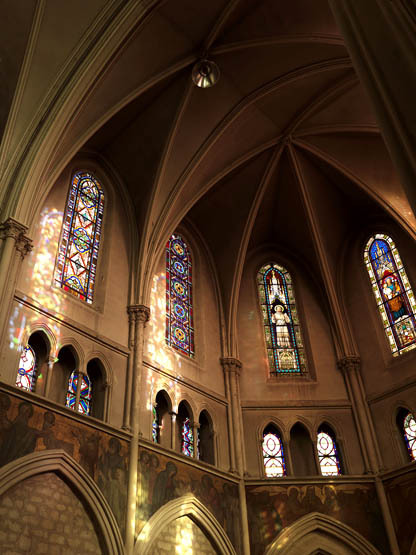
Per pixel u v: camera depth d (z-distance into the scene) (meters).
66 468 12.02
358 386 18.59
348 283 20.66
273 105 18.31
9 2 14.63
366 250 20.83
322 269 20.47
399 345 18.47
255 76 17.41
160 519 13.46
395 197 19.06
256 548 15.42
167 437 15.47
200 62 16.48
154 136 17.66
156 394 15.56
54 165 14.78
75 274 15.32
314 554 15.61
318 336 20.05
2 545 10.28
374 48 6.04
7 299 12.27
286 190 20.72
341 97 17.95
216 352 18.95
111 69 15.12
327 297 20.73
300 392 18.73
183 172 18.03
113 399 14.30
